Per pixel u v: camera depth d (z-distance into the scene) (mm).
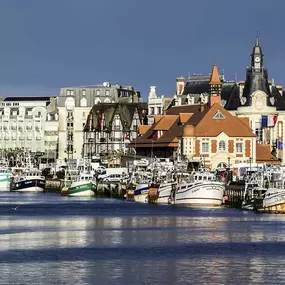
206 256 172625
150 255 173625
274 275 155375
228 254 174875
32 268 160250
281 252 177500
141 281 150750
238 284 149125
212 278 153000
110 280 151250
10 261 167000
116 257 171375
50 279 151875
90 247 184125
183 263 165250
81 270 158625
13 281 150375
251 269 160125
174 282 150125
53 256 172375
